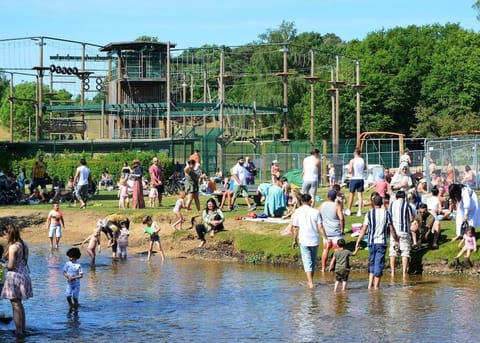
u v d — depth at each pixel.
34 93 139.38
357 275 24.28
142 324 18.12
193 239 30.39
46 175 42.34
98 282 23.72
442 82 91.88
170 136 66.94
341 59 100.19
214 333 17.19
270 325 17.81
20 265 17.08
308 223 21.94
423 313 18.78
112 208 37.03
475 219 25.00
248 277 24.27
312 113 68.12
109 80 82.38
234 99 117.12
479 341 16.31
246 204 36.69
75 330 17.59
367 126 93.88
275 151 66.06
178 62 93.25
